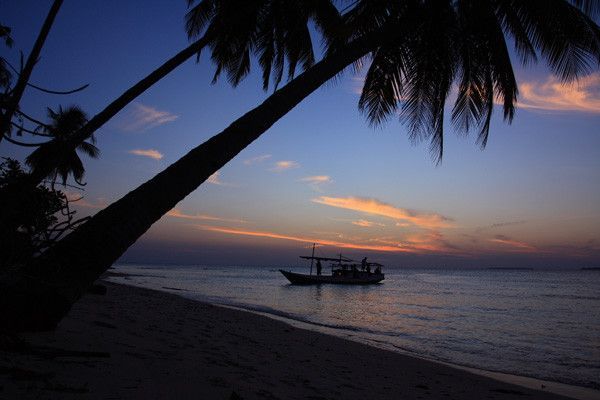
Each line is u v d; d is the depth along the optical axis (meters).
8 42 4.55
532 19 9.89
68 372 3.90
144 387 3.91
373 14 9.87
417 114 12.25
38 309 4.74
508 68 11.01
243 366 5.95
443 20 10.31
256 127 6.27
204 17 12.09
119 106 5.82
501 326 19.83
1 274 4.57
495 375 9.84
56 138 3.97
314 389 5.40
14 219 4.42
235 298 30.33
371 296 38.25
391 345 13.41
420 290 50.78
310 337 11.42
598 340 16.02
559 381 9.60
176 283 50.25
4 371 3.54
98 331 6.31
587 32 9.38
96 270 4.89
